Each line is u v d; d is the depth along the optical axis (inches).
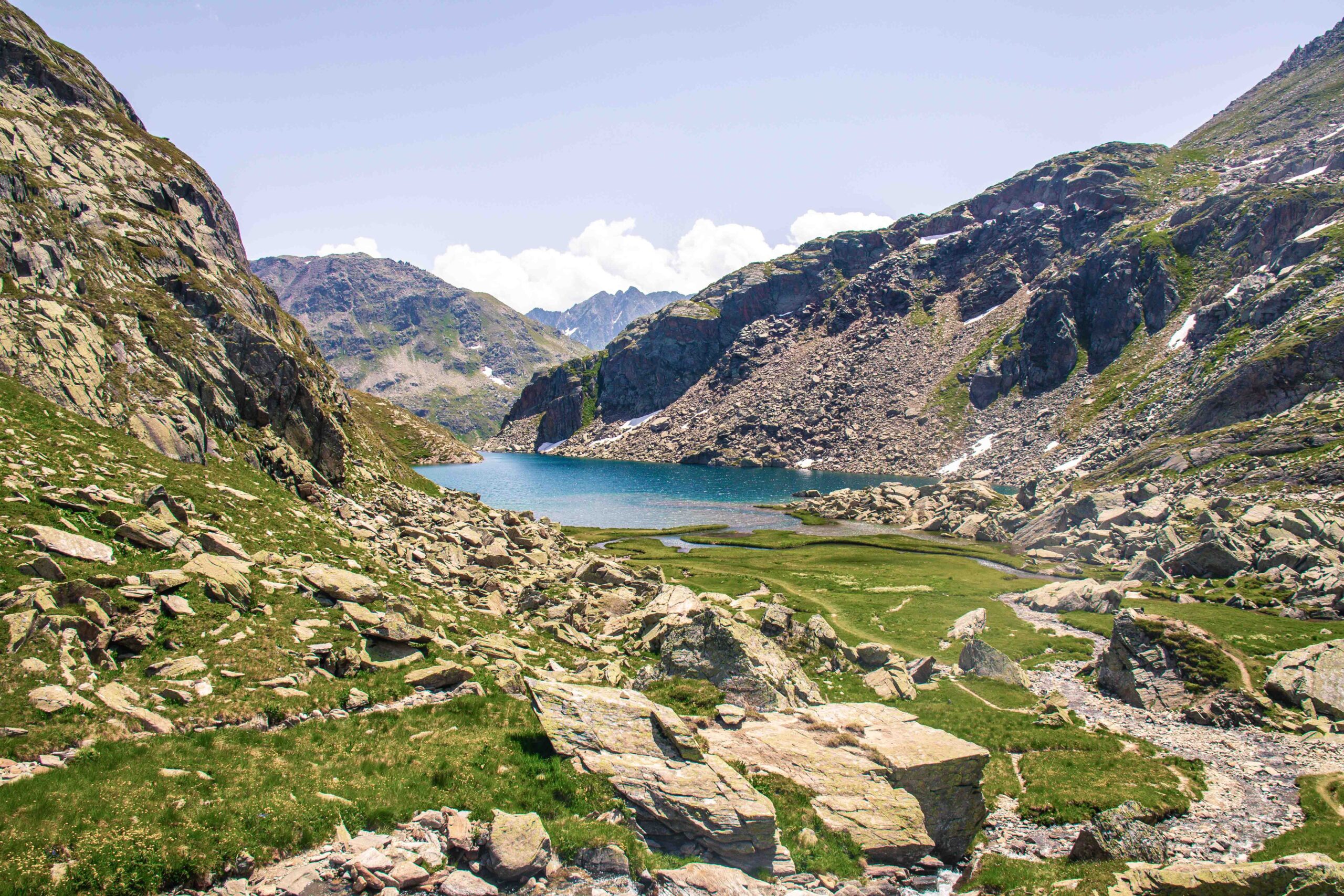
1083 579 3420.3
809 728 1253.7
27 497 1400.1
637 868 877.8
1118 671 1945.1
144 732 973.2
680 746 1086.4
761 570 3823.8
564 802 993.5
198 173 4407.0
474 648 1584.6
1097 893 883.4
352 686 1246.9
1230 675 1823.3
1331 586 2529.5
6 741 868.6
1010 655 2289.6
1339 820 1195.9
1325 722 1654.8
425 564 2300.7
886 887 922.1
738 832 947.3
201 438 2310.5
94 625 1119.0
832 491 7829.7
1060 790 1291.8
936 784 1110.4
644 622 2162.9
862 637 2436.0
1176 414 7037.4
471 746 1090.1
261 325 3560.5
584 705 1168.2
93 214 2989.7
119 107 4517.7
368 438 4350.4
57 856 714.2
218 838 784.3
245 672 1173.1
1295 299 7460.6
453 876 800.9
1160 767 1409.9
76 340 2191.2
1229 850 1106.1
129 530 1405.0
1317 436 4899.1
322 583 1539.1
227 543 1578.5
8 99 3380.9
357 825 872.3
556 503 7362.2
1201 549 3193.9
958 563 4104.3
